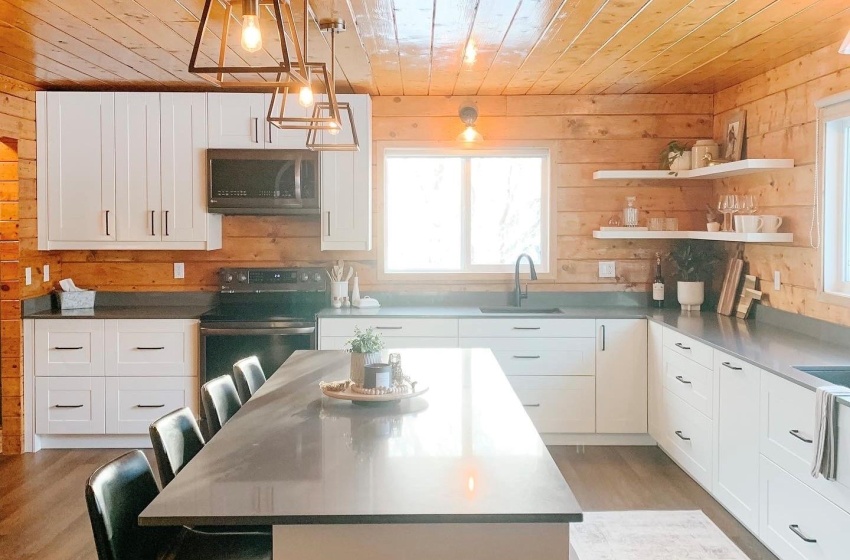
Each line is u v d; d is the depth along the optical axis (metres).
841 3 3.12
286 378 3.09
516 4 3.15
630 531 3.47
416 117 5.30
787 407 2.93
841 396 2.53
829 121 3.75
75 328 4.83
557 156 5.33
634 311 5.09
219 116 4.95
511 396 2.73
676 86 4.98
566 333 4.82
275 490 1.75
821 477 2.67
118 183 4.98
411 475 1.85
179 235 5.00
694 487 4.08
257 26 1.88
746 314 4.60
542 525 1.68
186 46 3.89
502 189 5.47
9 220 4.74
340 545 1.67
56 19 3.40
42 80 4.78
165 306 5.34
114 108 4.95
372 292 5.40
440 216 5.50
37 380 4.84
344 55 4.06
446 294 5.39
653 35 3.65
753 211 4.54
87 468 4.49
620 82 4.84
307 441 2.17
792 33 3.58
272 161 4.93
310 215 5.27
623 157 5.32
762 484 3.16
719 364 3.61
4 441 4.82
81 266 5.35
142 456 2.11
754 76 4.61
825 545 2.65
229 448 2.10
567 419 4.86
